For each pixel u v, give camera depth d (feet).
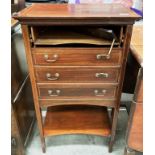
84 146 4.67
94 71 3.29
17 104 3.85
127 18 2.76
